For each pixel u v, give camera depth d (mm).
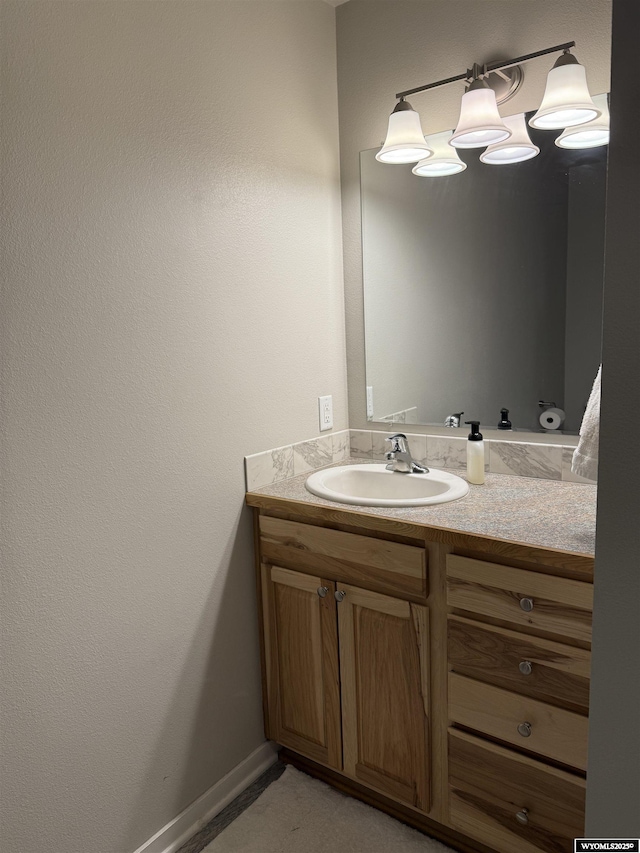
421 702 1680
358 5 2113
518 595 1468
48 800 1487
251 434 1947
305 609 1884
